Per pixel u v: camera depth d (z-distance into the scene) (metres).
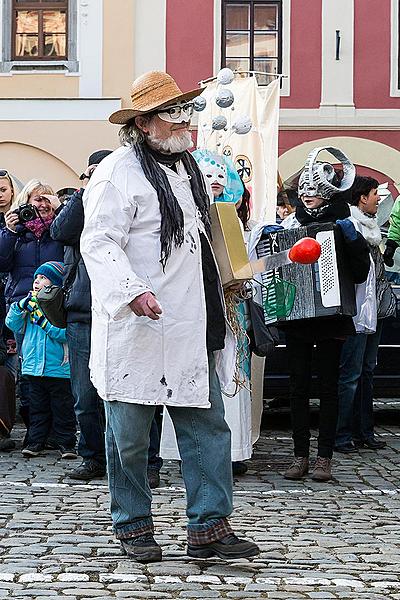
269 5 28.06
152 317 6.62
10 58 28.30
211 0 27.98
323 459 10.73
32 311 11.77
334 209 10.48
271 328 10.71
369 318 12.25
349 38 28.06
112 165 7.04
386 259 14.09
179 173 7.26
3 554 7.46
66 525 8.42
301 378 10.80
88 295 10.26
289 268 10.41
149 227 7.02
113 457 7.25
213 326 7.16
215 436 7.19
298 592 6.64
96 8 28.09
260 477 10.91
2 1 28.20
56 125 27.95
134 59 28.08
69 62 28.09
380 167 28.03
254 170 14.34
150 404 6.91
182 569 7.05
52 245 12.15
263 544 7.92
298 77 28.06
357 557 7.62
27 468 11.19
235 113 14.37
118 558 7.33
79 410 10.44
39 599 6.36
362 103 28.06
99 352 7.00
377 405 17.53
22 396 12.84
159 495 9.78
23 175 28.03
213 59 28.02
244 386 7.45
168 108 7.09
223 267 7.25
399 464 11.86
